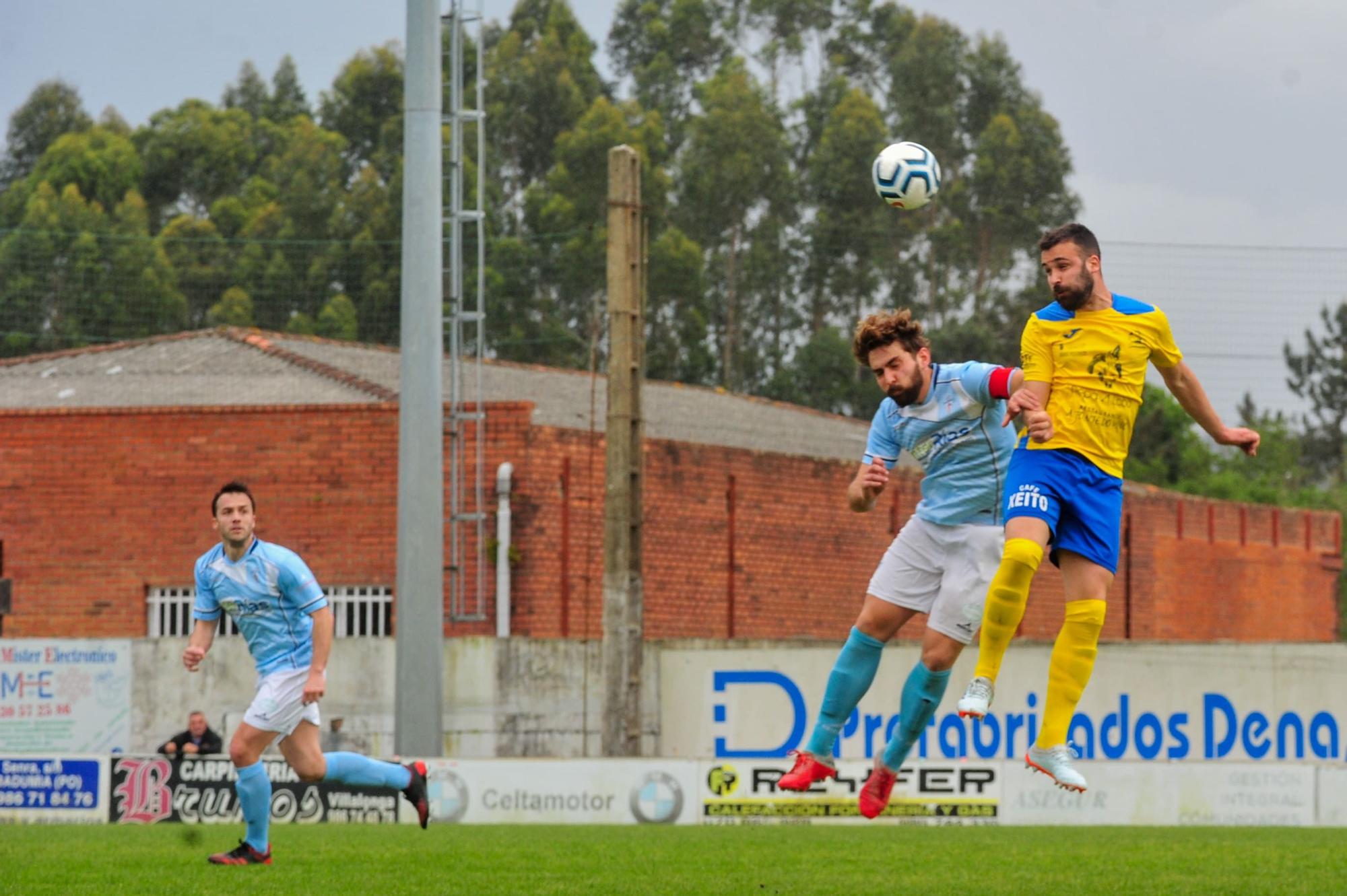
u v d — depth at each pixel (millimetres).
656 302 91375
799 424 66562
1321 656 41438
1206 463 93312
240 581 17266
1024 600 11602
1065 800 31688
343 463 49812
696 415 63000
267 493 50125
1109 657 41094
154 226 105688
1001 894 14742
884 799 14016
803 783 13773
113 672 39688
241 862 17781
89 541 51094
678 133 112062
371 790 30953
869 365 13352
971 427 13164
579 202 101938
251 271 79250
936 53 104125
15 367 59875
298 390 54156
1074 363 11945
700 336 91688
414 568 35000
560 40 119188
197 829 26719
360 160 113562
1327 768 32281
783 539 55375
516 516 48562
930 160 13500
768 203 99812
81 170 106125
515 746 40969
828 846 22344
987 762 31391
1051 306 12203
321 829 27109
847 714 13852
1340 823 32219
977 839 24797
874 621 13703
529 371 63062
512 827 28422
